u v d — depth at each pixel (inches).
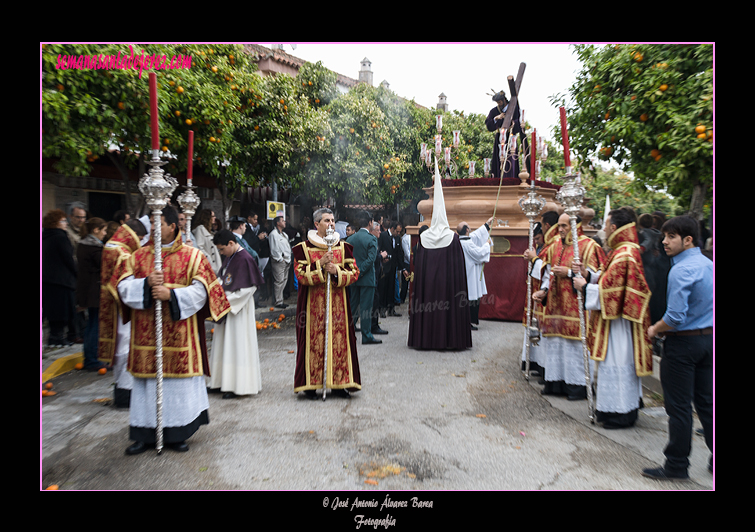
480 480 143.0
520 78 377.1
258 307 428.5
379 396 217.0
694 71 233.1
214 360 220.4
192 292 156.6
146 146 288.5
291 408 200.8
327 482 141.3
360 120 550.3
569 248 219.0
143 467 148.9
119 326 195.2
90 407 199.8
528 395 220.4
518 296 398.0
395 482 141.6
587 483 141.6
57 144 236.4
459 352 300.7
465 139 812.0
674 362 140.7
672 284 137.9
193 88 309.9
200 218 320.2
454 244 302.8
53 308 272.1
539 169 434.9
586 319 209.8
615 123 248.2
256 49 655.1
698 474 146.8
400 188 671.1
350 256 213.8
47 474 143.6
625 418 180.1
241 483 140.3
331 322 210.1
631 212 182.7
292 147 448.8
